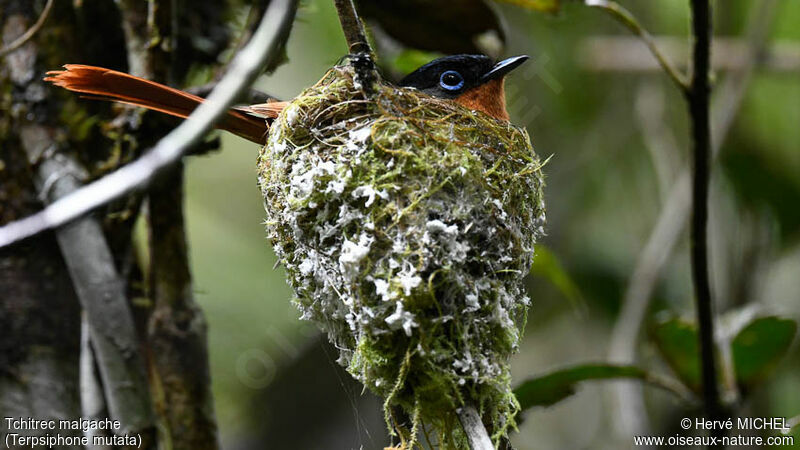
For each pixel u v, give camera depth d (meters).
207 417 6.78
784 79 12.17
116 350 6.16
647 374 7.10
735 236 11.34
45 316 6.39
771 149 12.05
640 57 11.86
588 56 11.87
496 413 5.22
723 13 12.39
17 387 6.27
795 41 12.65
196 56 7.84
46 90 6.64
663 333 7.04
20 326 6.33
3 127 6.55
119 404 6.12
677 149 11.78
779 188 11.76
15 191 6.47
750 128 12.03
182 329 6.77
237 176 13.28
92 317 6.16
